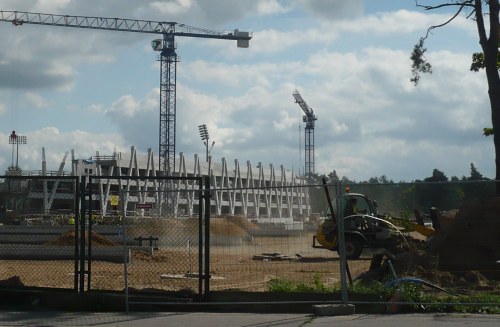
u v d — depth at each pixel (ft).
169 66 370.12
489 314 36.52
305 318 36.58
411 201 96.22
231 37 394.11
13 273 65.36
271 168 356.59
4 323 37.42
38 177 44.06
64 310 42.29
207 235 41.60
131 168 274.57
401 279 40.75
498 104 72.38
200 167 303.07
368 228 84.64
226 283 55.26
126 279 40.75
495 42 72.59
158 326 35.27
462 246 57.88
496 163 72.02
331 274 63.10
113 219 99.45
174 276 57.41
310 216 130.21
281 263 79.66
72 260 80.33
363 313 38.22
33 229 83.05
